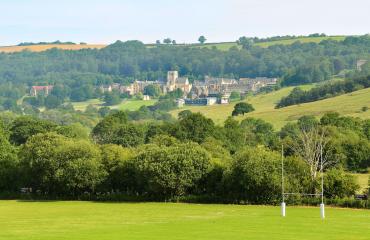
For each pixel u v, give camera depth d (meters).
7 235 153.88
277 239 144.62
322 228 165.62
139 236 149.25
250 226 170.25
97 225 178.50
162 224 177.50
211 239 144.38
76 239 144.38
